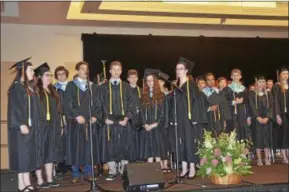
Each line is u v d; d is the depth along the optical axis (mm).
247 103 6086
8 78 7625
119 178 5043
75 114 4684
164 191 3791
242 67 8859
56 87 5359
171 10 7641
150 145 5059
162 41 8547
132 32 8586
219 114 5645
